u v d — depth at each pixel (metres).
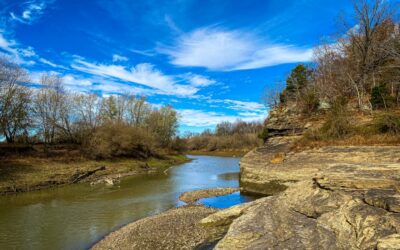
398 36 36.22
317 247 10.75
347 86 40.91
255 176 30.80
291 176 25.70
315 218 13.00
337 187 14.52
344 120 29.58
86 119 58.97
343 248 10.21
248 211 16.03
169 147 94.44
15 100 45.91
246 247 11.88
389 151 21.81
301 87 54.66
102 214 22.09
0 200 28.09
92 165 48.72
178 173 49.00
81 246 15.59
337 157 24.39
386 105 30.64
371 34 39.47
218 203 25.42
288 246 11.27
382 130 26.11
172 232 16.61
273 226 13.12
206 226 17.20
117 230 17.98
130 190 32.62
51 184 36.53
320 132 31.30
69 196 29.50
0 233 17.80
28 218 21.12
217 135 153.75
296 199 15.12
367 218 10.80
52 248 15.35
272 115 44.19
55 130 55.25
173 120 96.62
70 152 52.12
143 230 17.19
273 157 31.14
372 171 17.31
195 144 132.88
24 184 34.16
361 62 40.84
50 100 52.84
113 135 59.22
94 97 60.62
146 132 71.31
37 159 44.97
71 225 19.34
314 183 15.84
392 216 10.27
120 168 51.09
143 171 52.28
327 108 38.28
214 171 51.53
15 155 44.19
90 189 33.72
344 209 12.23
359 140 26.14
